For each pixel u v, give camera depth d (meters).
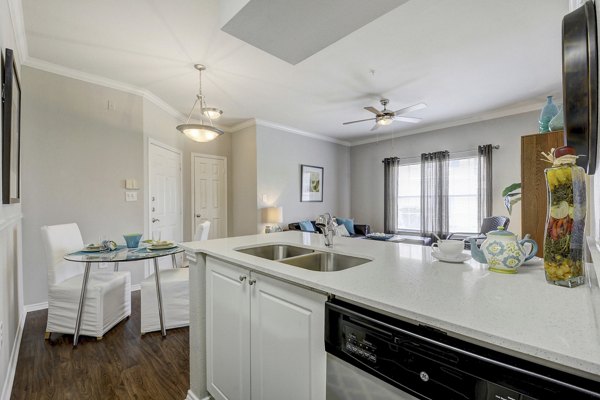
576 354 0.51
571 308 0.73
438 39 2.58
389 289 0.90
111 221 3.38
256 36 1.54
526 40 2.60
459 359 0.64
